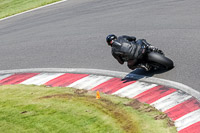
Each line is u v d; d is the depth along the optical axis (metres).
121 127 25.42
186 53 36.81
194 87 29.25
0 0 97.06
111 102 29.91
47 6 80.94
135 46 31.55
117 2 67.75
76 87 35.31
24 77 41.97
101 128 25.80
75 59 44.06
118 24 53.47
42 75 41.31
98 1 72.81
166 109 26.80
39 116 29.48
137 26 50.12
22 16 77.31
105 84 34.47
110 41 32.25
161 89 30.34
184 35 42.12
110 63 39.78
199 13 48.88
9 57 51.75
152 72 34.25
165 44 40.94
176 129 23.83
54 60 45.72
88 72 38.81
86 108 29.56
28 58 49.19
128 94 30.94
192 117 24.78
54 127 27.19
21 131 27.50
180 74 32.25
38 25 65.69
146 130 24.34
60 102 31.72
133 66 32.88
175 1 58.31
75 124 27.06
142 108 27.77
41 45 53.34
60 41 52.84
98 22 57.38
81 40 50.72
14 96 35.41
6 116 30.66
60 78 38.94
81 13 66.44
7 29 69.31
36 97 34.03
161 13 53.41
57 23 63.66
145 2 62.44
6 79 42.84
